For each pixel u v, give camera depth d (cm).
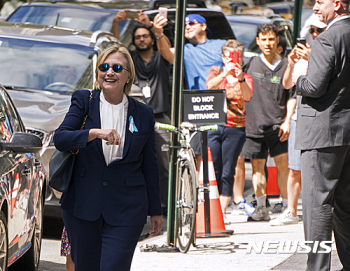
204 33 2794
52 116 2281
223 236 2278
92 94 1269
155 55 2812
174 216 2094
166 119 2814
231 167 2555
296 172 2528
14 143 1431
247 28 3966
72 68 2636
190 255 2011
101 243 1252
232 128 2534
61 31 2905
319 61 1545
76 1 3672
